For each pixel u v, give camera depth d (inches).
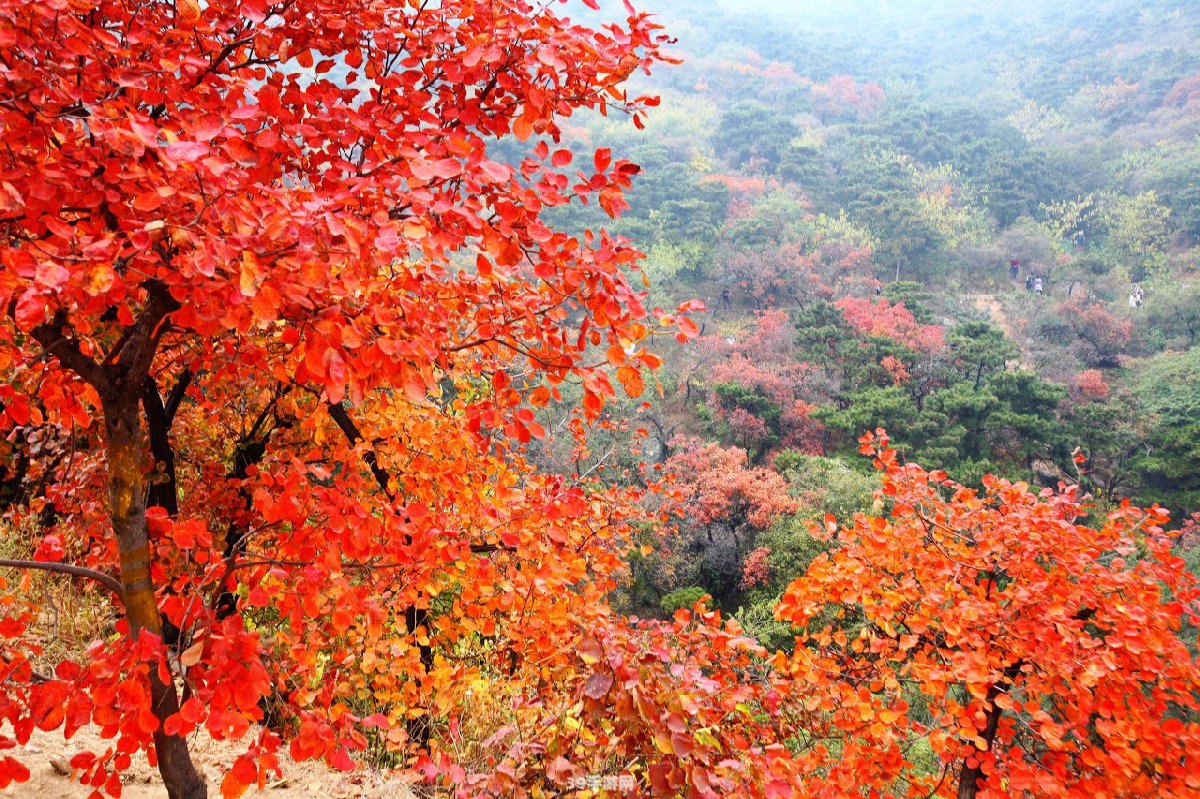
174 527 100.3
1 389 97.3
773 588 905.5
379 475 206.2
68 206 83.4
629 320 104.4
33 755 135.9
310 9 116.5
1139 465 1343.5
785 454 1247.5
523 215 100.9
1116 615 209.8
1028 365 1961.1
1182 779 188.5
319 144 104.7
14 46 77.9
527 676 189.2
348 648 157.1
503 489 165.2
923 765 293.6
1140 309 2357.3
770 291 2498.8
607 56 107.6
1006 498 250.8
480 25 115.0
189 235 72.4
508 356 181.9
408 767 161.3
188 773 100.5
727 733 140.6
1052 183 3481.8
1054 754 205.2
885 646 215.9
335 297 88.0
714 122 4345.5
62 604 193.9
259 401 223.6
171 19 114.0
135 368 93.0
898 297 1948.8
